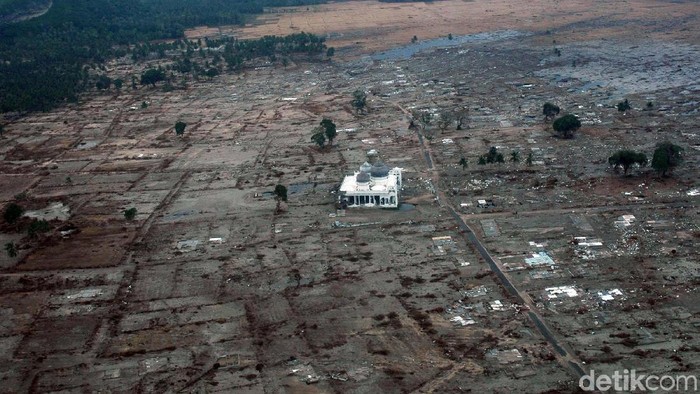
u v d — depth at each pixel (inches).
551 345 4968.0
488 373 4687.5
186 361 5049.2
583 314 5344.5
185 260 6747.1
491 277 6038.4
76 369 5019.7
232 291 6067.9
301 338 5265.8
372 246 6840.6
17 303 6043.3
